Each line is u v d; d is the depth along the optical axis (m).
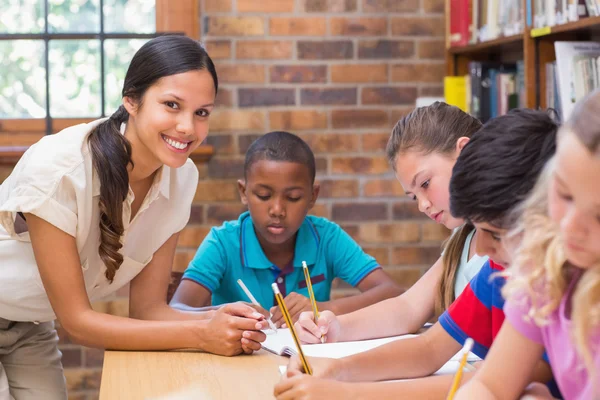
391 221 3.10
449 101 2.92
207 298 2.09
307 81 3.05
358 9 3.06
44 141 1.56
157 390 1.25
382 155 3.09
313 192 2.16
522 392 1.03
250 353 1.49
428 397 1.14
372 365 1.28
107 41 3.04
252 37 3.02
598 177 0.70
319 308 1.92
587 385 0.87
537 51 2.40
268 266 2.12
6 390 1.64
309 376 1.14
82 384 2.94
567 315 0.90
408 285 3.12
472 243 1.63
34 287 1.62
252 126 3.03
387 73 3.09
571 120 0.74
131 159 1.59
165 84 1.51
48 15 3.02
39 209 1.47
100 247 1.58
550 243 0.91
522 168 1.00
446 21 3.07
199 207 3.01
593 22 2.06
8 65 3.01
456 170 1.06
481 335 1.32
